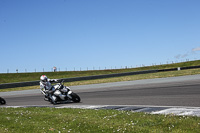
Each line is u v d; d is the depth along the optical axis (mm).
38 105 11375
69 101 11367
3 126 6152
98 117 6559
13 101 14383
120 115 6594
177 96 10219
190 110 6766
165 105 8297
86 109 8312
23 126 5973
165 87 13984
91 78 33500
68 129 5348
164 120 5418
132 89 14719
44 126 5805
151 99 10086
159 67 63406
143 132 4594
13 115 8008
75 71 60281
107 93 13977
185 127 4719
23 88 27078
